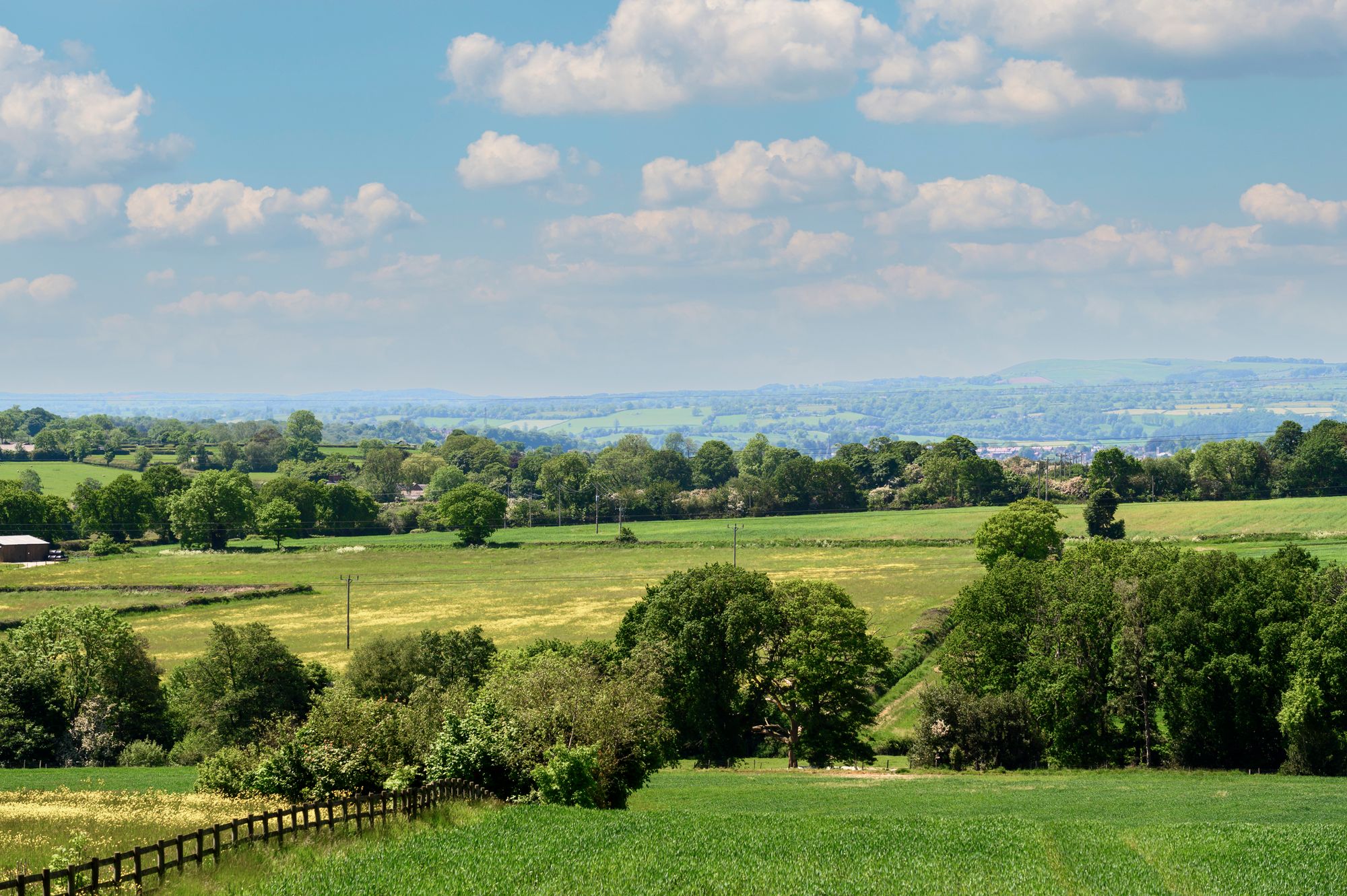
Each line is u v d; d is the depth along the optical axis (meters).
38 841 28.08
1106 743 70.44
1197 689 65.62
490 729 39.50
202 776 37.88
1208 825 38.88
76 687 71.50
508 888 26.20
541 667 46.56
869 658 74.38
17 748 65.69
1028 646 74.19
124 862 25.45
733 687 75.25
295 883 25.09
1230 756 66.00
